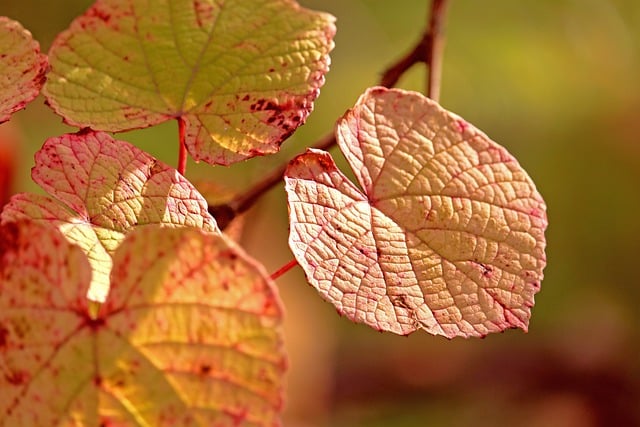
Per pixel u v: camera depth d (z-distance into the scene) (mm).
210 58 646
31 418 566
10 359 568
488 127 1504
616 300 1550
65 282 569
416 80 1409
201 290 566
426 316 612
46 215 604
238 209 720
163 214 613
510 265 627
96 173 616
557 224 1531
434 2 772
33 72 635
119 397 566
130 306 567
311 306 1548
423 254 624
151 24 648
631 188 1539
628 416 1537
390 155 635
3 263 569
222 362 565
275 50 645
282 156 832
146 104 644
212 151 636
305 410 1522
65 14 1374
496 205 634
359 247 617
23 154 1215
